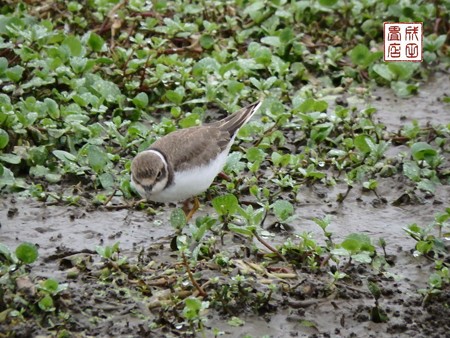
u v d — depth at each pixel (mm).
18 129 14734
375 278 12414
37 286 11219
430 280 12047
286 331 11297
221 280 11969
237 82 16781
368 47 20109
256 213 12695
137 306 11453
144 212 13891
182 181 13109
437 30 20391
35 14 19156
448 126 16438
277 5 19891
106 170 14555
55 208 13773
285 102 17531
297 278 12234
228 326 11273
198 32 19203
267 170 15250
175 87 17156
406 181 15141
